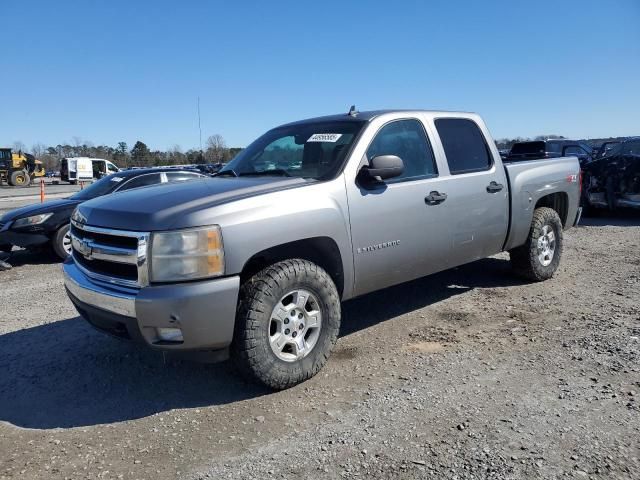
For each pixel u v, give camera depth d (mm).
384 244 4391
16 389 4051
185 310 3328
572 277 6570
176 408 3660
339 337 4836
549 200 6621
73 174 47719
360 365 4199
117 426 3455
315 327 3928
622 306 5320
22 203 22875
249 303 3578
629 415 3264
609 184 11133
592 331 4656
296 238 3764
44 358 4625
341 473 2834
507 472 2760
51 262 9344
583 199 11727
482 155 5484
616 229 10250
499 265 7215
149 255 3391
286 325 3768
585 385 3672
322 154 4473
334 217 4008
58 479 2896
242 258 3492
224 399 3752
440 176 4926
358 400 3627
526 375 3879
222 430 3344
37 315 5918
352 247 4160
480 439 3076
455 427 3219
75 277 3922
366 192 4270
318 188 3992
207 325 3400
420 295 6020
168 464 3004
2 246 9141
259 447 3129
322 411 3508
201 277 3385
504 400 3523
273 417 3465
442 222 4867
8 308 6273
